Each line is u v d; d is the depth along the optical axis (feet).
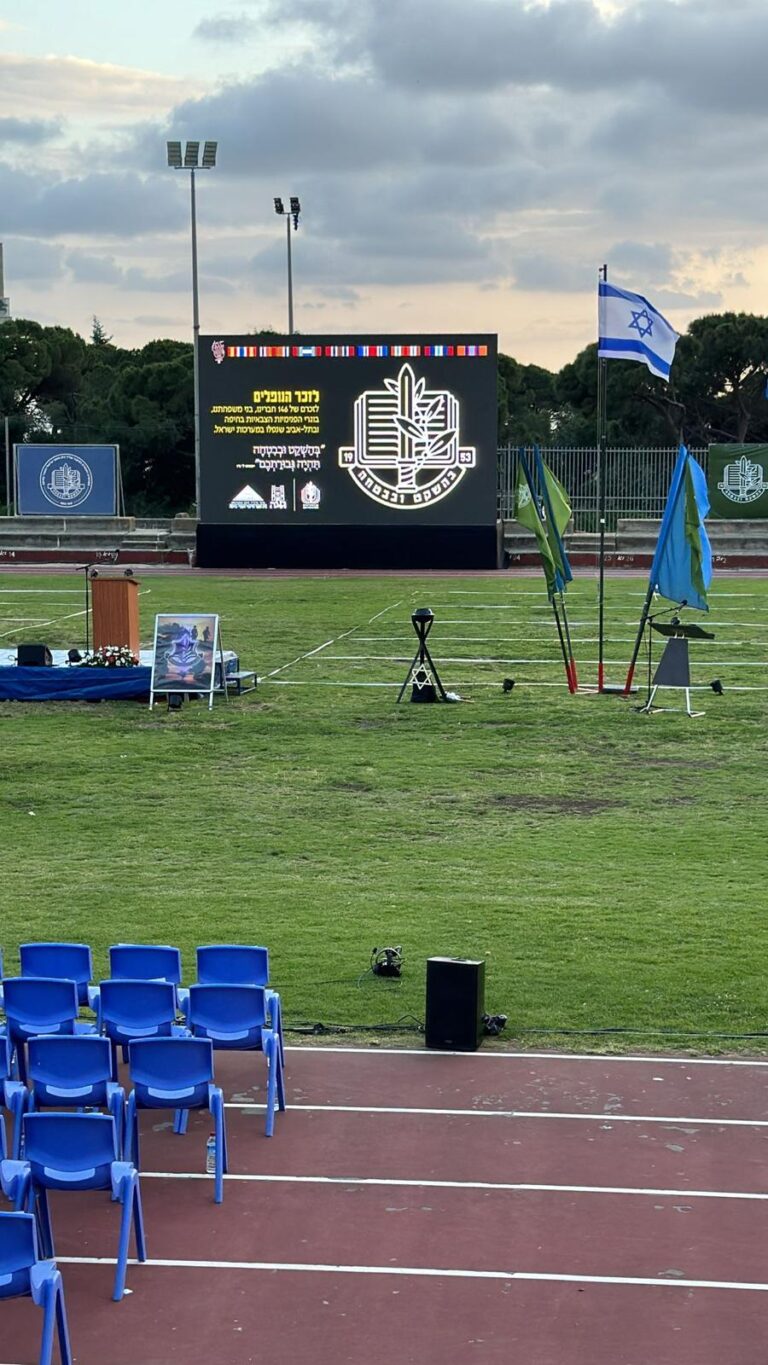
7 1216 50.44
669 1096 75.87
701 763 155.94
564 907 107.55
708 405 490.90
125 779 149.79
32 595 296.10
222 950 79.15
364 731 171.94
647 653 221.25
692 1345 53.42
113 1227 62.69
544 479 189.16
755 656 219.61
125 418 495.00
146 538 366.02
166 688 185.88
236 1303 56.39
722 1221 62.54
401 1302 56.34
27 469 374.63
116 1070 74.69
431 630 245.04
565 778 150.00
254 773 152.25
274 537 341.41
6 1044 69.41
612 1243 60.70
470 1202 64.34
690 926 102.99
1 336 529.86
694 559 179.01
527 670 209.15
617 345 183.62
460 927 102.89
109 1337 54.24
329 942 99.50
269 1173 67.36
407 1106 74.74
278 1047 75.36
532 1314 55.42
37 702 190.60
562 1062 80.43
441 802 140.77
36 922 102.89
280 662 215.72
